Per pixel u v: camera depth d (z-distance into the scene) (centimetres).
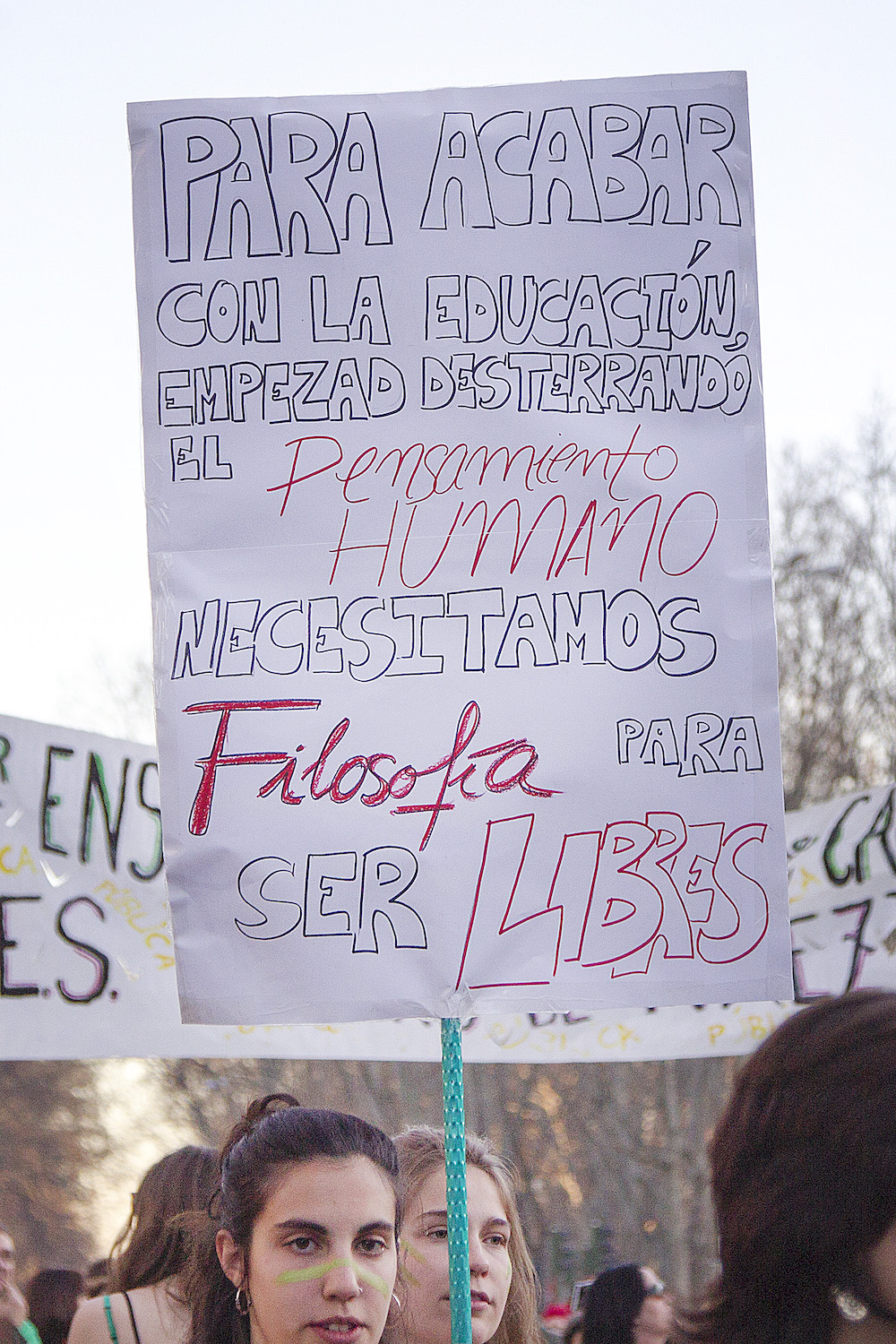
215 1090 1814
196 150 316
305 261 314
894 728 1888
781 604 1936
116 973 509
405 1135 340
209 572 306
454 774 299
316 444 309
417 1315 318
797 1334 165
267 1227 274
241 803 299
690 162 317
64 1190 2344
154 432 310
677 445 310
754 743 302
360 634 304
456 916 294
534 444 310
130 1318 325
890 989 172
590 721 301
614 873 297
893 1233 158
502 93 318
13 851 506
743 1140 170
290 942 294
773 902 297
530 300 313
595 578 306
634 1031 545
